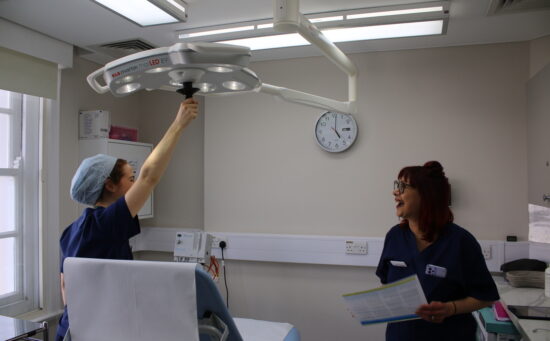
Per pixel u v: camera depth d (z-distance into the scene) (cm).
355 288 318
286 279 334
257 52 320
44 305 299
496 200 295
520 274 255
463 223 301
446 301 159
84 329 120
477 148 299
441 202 164
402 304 150
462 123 303
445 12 234
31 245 296
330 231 326
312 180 331
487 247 290
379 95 317
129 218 140
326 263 319
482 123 299
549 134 229
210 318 114
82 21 257
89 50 315
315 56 331
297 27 158
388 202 314
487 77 299
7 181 284
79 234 145
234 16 252
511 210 292
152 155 139
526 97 290
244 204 346
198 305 112
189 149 376
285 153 337
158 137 385
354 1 234
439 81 307
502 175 295
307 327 329
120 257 147
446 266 159
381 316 157
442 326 159
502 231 294
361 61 321
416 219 169
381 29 261
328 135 323
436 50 308
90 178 158
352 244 313
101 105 350
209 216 355
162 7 218
